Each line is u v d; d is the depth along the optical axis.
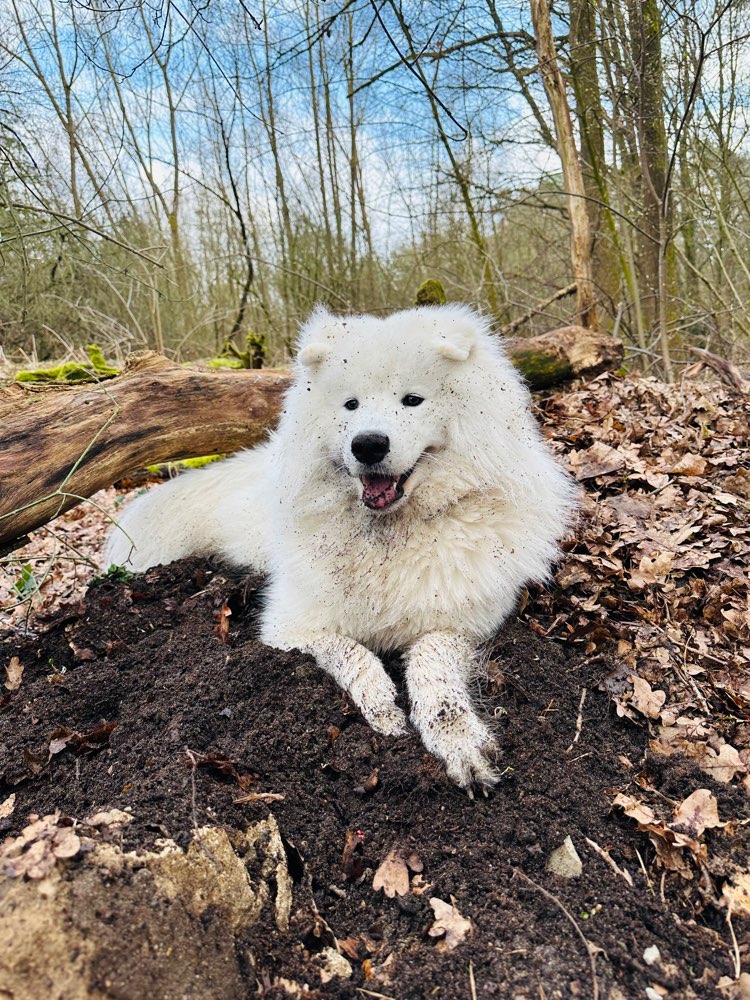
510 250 3.23
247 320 3.18
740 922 0.59
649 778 0.71
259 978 0.54
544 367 1.55
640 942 0.57
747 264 2.64
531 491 0.87
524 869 0.63
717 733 0.75
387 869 0.64
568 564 0.96
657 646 0.84
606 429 1.32
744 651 0.83
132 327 2.78
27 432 0.98
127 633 0.97
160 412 1.13
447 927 0.59
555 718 0.77
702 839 0.65
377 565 0.83
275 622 0.90
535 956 0.56
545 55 1.93
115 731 0.75
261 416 1.23
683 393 1.48
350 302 3.22
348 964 0.57
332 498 0.86
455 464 0.83
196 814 0.60
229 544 1.13
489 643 0.86
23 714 0.80
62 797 0.68
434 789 0.69
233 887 0.57
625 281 2.69
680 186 2.41
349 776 0.71
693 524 1.02
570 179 1.99
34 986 0.46
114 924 0.50
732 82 2.33
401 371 0.81
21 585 1.17
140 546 1.19
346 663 0.79
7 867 0.50
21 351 2.30
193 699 0.76
